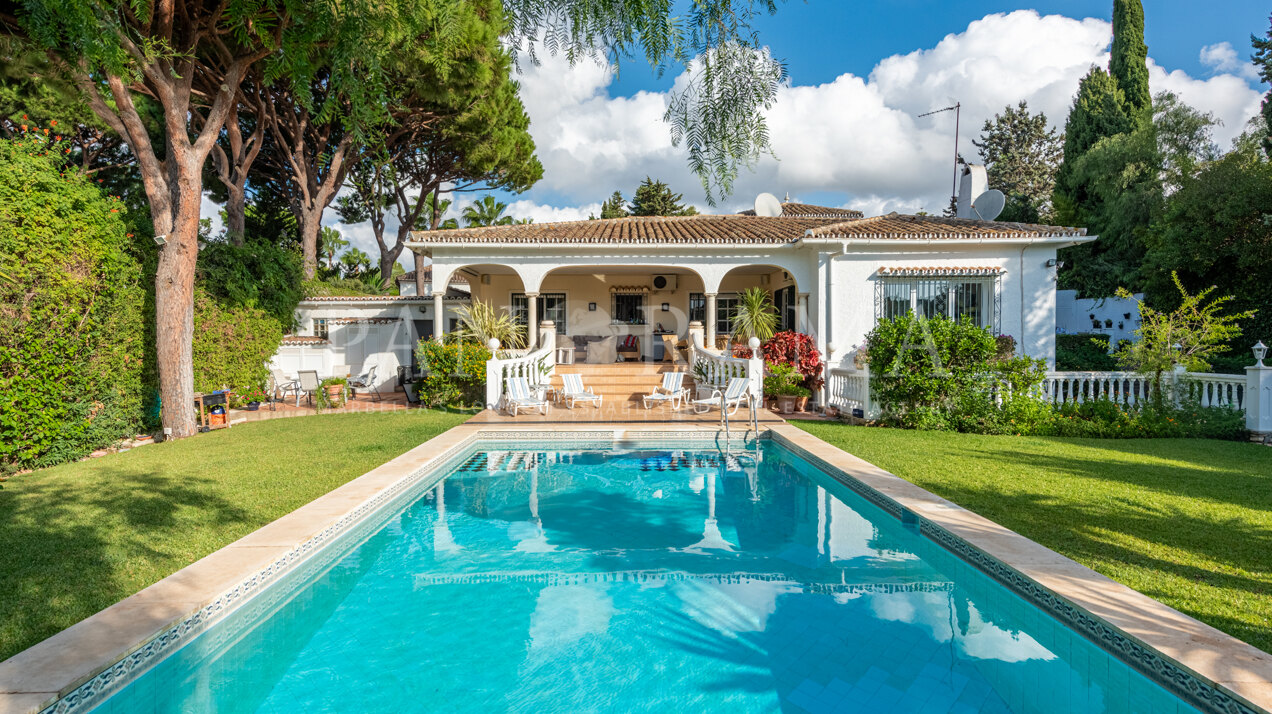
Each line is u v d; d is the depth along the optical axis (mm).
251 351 14500
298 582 4555
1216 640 3002
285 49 3666
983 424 10109
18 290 7500
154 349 10594
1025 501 5785
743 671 3447
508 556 5305
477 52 13203
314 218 20422
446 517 6484
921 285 13828
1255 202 14555
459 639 3852
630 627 4000
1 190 7414
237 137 15266
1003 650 3666
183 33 9758
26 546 4680
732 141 3344
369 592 4570
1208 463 7574
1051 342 13727
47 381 7719
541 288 18672
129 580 4043
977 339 10289
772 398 13055
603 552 5395
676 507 6816
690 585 4664
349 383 16672
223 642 3744
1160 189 20406
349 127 4078
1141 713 2998
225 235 17312
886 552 5363
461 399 13688
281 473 7148
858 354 13289
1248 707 2510
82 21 4246
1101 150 22516
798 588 4582
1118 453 8219
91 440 8570
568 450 9992
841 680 3350
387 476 6703
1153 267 17078
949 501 5590
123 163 19750
